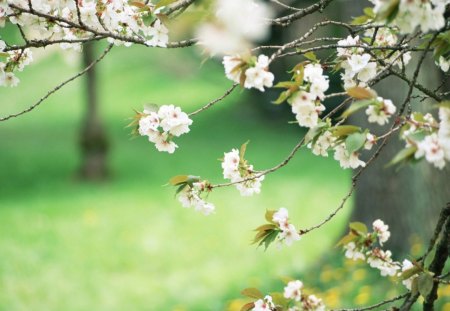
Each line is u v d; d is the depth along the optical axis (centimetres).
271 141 2011
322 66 225
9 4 212
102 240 1111
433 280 211
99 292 861
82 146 1617
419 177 666
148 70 2947
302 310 225
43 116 2541
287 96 190
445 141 168
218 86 2745
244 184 229
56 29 236
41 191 1520
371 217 696
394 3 163
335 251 732
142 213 1285
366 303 560
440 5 171
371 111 186
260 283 761
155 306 775
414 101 600
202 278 881
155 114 224
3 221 1245
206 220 1221
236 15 120
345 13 684
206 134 2136
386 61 259
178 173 1672
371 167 687
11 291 865
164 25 221
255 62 184
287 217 217
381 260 233
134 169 1717
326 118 209
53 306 810
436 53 209
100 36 231
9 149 1973
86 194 1471
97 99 1622
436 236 224
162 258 1013
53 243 1096
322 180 1494
